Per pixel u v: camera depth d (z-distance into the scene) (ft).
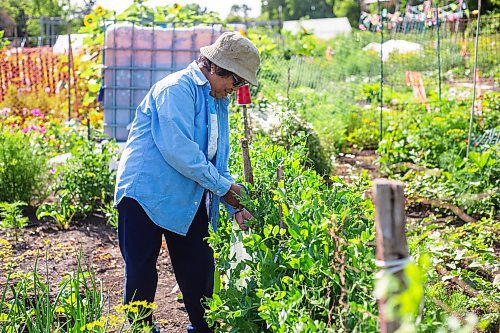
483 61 53.31
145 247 12.48
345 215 10.17
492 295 14.46
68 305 12.54
